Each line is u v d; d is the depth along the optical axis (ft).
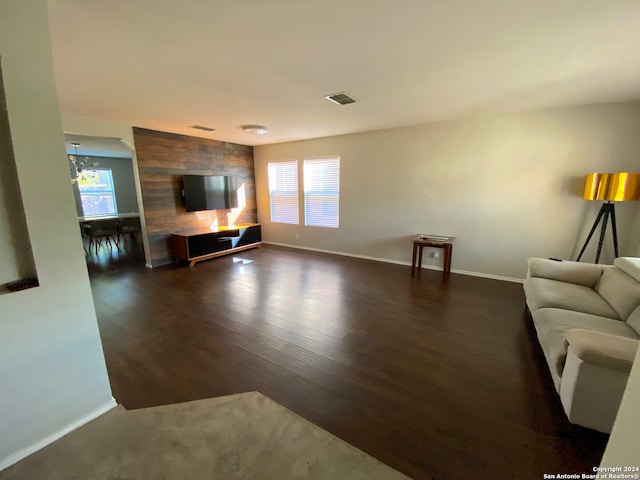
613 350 4.51
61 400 4.83
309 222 19.63
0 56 3.87
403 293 11.85
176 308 10.48
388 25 5.39
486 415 5.50
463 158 13.53
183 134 16.43
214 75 7.70
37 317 4.45
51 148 4.42
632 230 10.68
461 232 14.17
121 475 4.17
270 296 11.61
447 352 7.64
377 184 16.29
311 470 4.27
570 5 4.78
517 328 8.89
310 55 6.60
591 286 8.78
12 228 4.34
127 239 24.21
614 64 7.13
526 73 7.75
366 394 6.10
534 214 12.37
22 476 4.18
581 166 11.25
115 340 8.28
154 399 5.96
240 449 4.62
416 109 11.37
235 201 19.72
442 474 4.34
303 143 18.67
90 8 4.72
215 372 6.84
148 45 6.05
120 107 10.68
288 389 6.26
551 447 4.79
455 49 6.36
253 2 4.65
